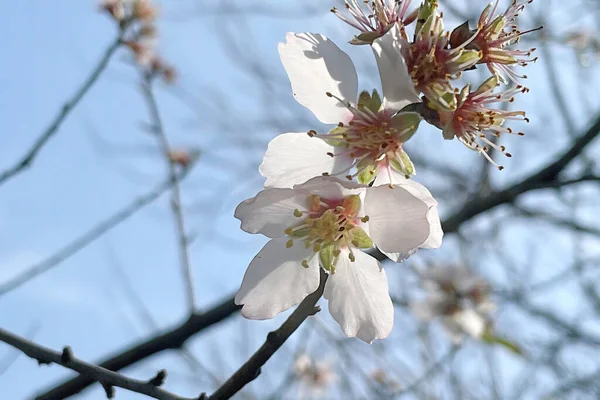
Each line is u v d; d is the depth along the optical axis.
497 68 0.37
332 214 0.36
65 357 0.36
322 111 0.36
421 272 0.67
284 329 0.35
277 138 0.36
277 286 0.36
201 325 0.53
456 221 0.68
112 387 0.36
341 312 0.36
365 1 0.37
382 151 0.36
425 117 0.36
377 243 0.36
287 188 0.35
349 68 0.36
